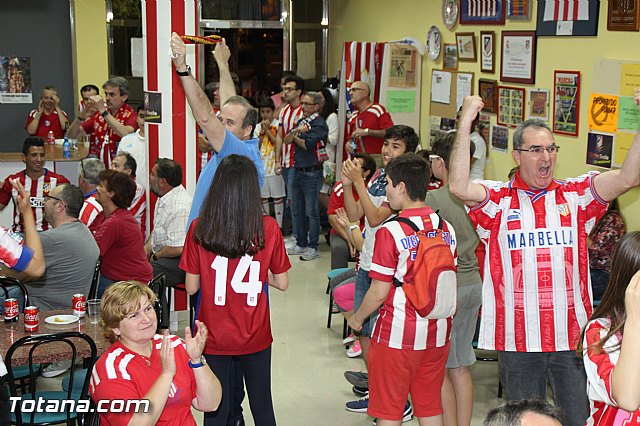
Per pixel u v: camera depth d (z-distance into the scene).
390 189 3.65
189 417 3.11
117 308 2.93
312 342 5.83
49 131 9.63
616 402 2.36
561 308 3.31
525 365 3.41
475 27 7.16
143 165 6.99
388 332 3.59
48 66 10.57
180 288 5.76
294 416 4.63
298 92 8.31
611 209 5.13
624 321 2.49
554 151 3.30
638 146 3.18
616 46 5.40
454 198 3.95
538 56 6.29
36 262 3.01
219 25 10.12
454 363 3.98
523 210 3.33
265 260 3.58
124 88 8.34
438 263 3.51
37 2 10.40
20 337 3.86
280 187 8.70
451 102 7.64
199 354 3.07
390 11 8.85
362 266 4.38
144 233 6.86
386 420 3.65
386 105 8.14
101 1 10.54
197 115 3.71
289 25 10.38
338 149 8.28
